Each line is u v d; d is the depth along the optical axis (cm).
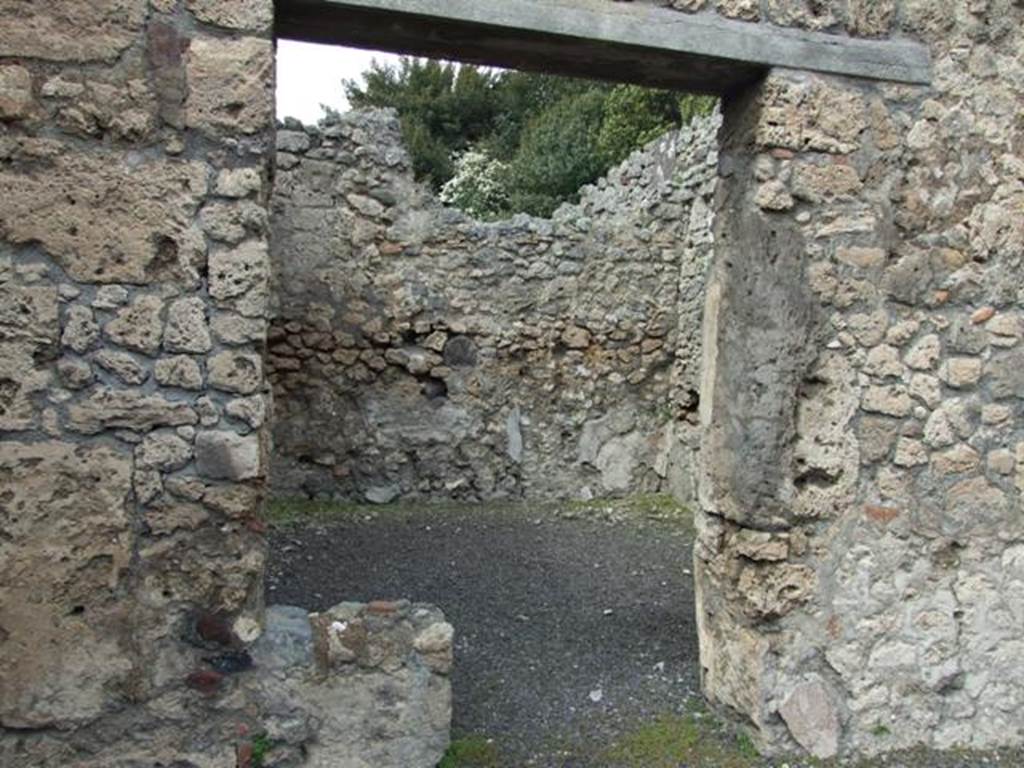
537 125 1745
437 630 294
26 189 262
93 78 266
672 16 310
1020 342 347
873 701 336
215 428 276
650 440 809
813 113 326
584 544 627
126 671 270
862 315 334
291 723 282
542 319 781
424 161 1877
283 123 717
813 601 332
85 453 267
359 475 744
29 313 263
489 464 771
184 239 273
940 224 339
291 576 523
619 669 402
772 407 328
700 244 759
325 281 730
